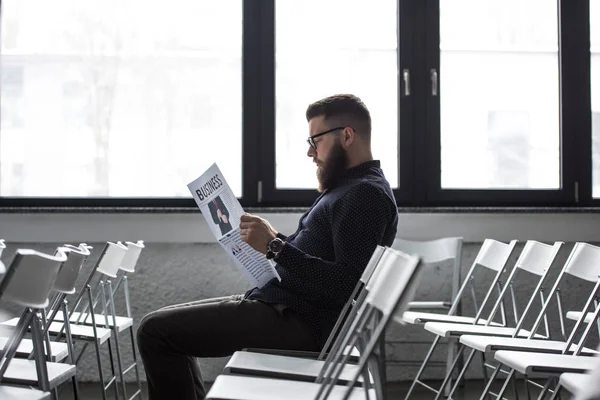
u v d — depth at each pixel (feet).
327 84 15.44
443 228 15.11
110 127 15.12
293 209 14.87
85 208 14.70
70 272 7.87
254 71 15.28
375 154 15.51
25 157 15.01
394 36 15.53
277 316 8.57
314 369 7.56
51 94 15.06
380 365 5.81
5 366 6.38
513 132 15.60
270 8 15.28
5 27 15.01
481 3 15.58
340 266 8.34
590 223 15.33
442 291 15.14
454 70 15.53
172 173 15.20
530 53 15.61
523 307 15.23
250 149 15.25
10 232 14.58
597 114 15.72
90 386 14.47
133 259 12.63
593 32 15.71
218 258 14.97
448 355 13.93
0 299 5.57
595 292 9.00
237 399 6.16
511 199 15.48
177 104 15.23
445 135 15.51
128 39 15.17
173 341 8.50
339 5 15.46
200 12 15.26
